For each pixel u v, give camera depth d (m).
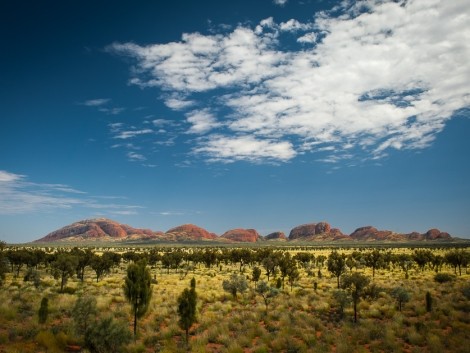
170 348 20.08
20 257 64.69
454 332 22.88
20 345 19.00
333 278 59.12
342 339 21.86
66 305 30.22
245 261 88.75
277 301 36.25
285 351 20.66
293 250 194.50
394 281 51.88
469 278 53.84
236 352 19.73
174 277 61.50
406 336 22.80
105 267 55.88
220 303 34.88
